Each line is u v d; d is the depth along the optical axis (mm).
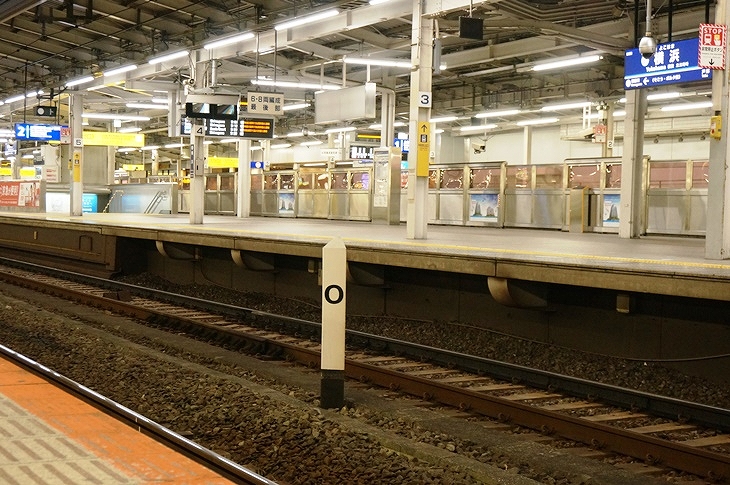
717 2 11211
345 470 5957
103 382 9133
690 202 19516
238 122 24312
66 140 31047
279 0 19578
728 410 7426
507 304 10852
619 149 36688
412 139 15805
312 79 28641
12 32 25453
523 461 6309
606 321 10445
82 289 18828
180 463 5293
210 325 12727
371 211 26312
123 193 44562
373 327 13250
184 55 23641
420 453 6238
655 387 9180
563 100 32281
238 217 31906
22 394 7262
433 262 11742
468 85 34375
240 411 7582
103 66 27188
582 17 20031
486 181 23797
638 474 6113
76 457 5391
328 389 7809
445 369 10234
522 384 9469
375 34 23047
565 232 21016
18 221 26734
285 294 16453
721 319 9133
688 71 13727
